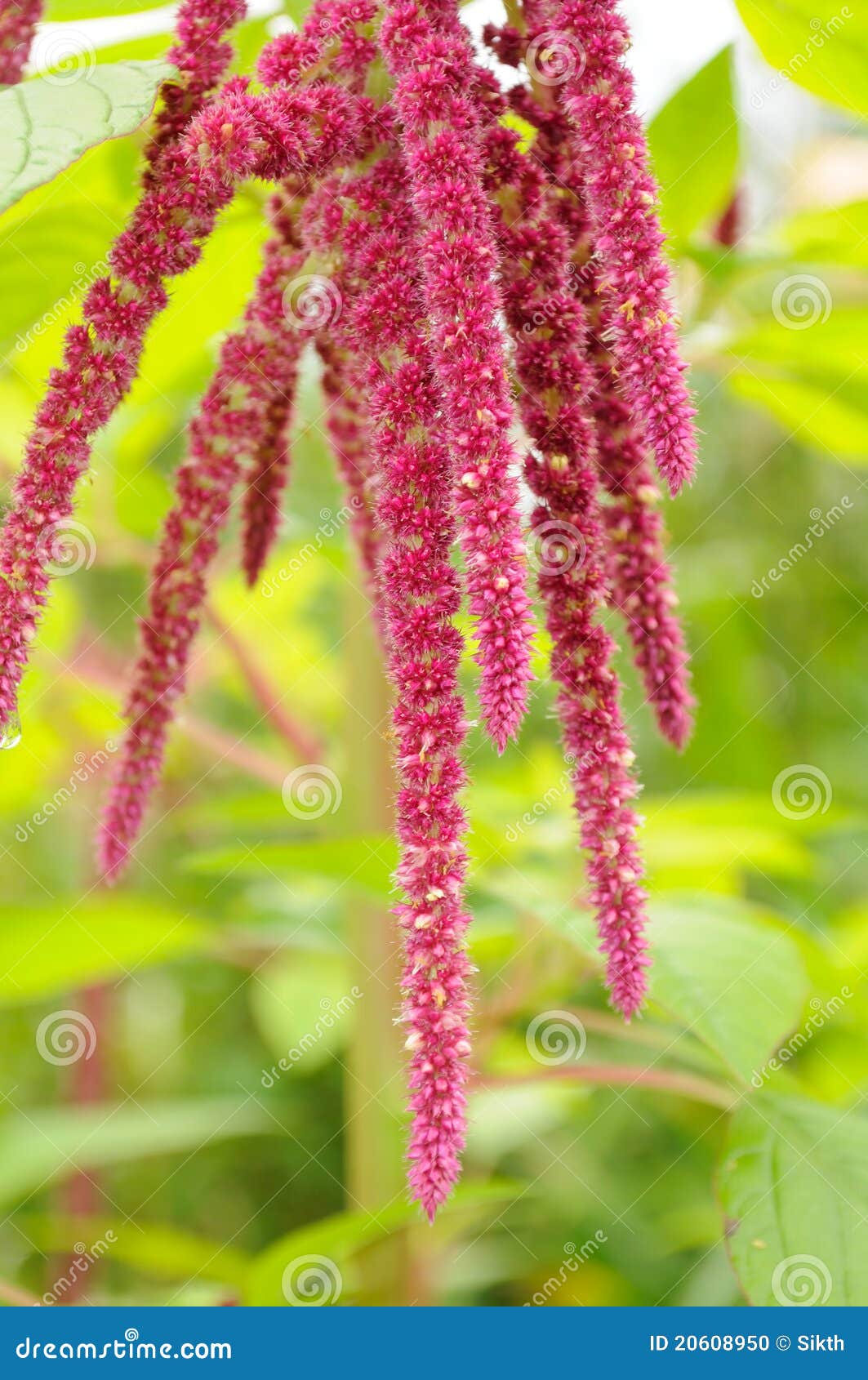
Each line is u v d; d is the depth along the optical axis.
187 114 0.62
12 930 0.72
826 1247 0.65
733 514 1.37
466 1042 0.58
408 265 0.60
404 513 0.59
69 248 0.69
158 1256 0.81
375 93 0.61
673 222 0.77
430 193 0.59
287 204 0.63
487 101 0.62
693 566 1.24
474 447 0.58
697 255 0.75
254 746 1.22
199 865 0.70
